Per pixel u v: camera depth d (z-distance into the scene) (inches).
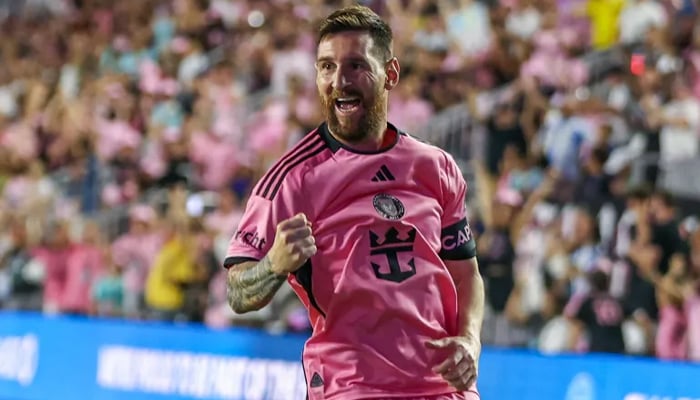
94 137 1610.5
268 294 409.4
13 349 1254.9
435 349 429.4
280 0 1662.2
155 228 1304.1
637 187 1064.8
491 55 1365.7
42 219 1487.5
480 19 1414.9
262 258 427.5
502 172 1234.0
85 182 1529.3
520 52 1358.3
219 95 1541.6
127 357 1148.5
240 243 433.7
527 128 1267.2
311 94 1461.6
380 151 443.5
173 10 1802.4
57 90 1829.5
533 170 1207.6
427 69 1395.2
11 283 1437.0
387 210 436.5
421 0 1503.4
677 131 1187.9
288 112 1429.6
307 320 1120.2
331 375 432.8
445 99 1358.3
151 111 1619.1
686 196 1159.0
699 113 1201.4
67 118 1696.6
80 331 1197.1
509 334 1084.5
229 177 1408.7
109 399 1157.1
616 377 861.2
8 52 2017.7
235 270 429.1
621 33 1339.8
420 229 440.1
